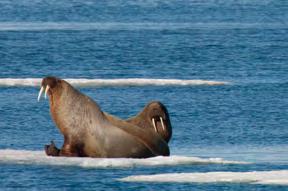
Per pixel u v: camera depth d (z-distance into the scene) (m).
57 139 111.56
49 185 80.62
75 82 165.38
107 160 87.75
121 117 134.88
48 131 117.94
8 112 133.50
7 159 88.94
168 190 78.88
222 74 194.62
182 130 120.56
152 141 91.50
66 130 89.38
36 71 199.12
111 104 145.75
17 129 119.31
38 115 131.25
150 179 82.00
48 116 130.62
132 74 196.50
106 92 158.00
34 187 80.06
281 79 181.25
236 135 116.88
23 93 153.12
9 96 149.62
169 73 198.62
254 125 125.19
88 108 89.38
